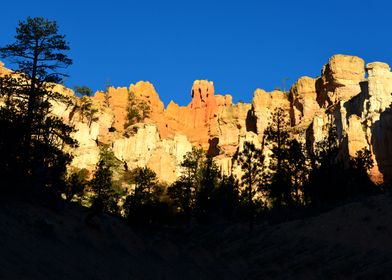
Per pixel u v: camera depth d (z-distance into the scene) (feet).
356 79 422.41
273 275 102.78
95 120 440.04
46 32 127.65
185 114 641.40
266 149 363.35
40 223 94.58
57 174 144.25
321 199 191.42
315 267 98.17
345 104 361.92
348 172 213.87
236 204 262.26
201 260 128.47
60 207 124.06
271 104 485.15
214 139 572.10
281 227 147.23
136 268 99.71
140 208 187.52
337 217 125.70
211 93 647.97
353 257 94.84
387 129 310.65
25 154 121.60
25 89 129.18
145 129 430.61
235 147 504.02
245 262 123.65
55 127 132.26
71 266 78.95
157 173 400.47
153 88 631.15
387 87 338.95
